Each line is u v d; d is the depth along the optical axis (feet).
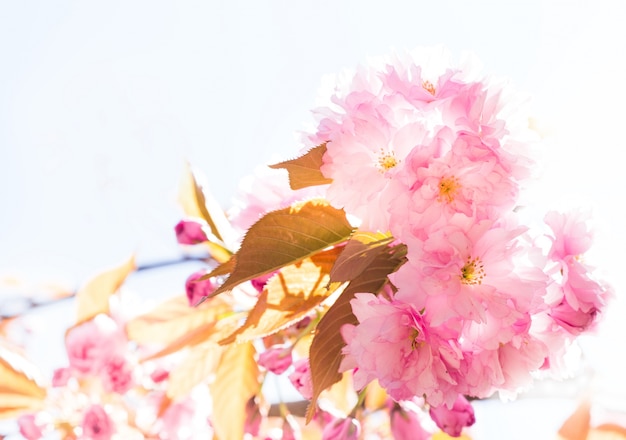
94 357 2.54
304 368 2.18
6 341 2.72
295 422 2.40
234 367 2.39
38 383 2.56
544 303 1.96
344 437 2.30
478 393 1.91
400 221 1.88
